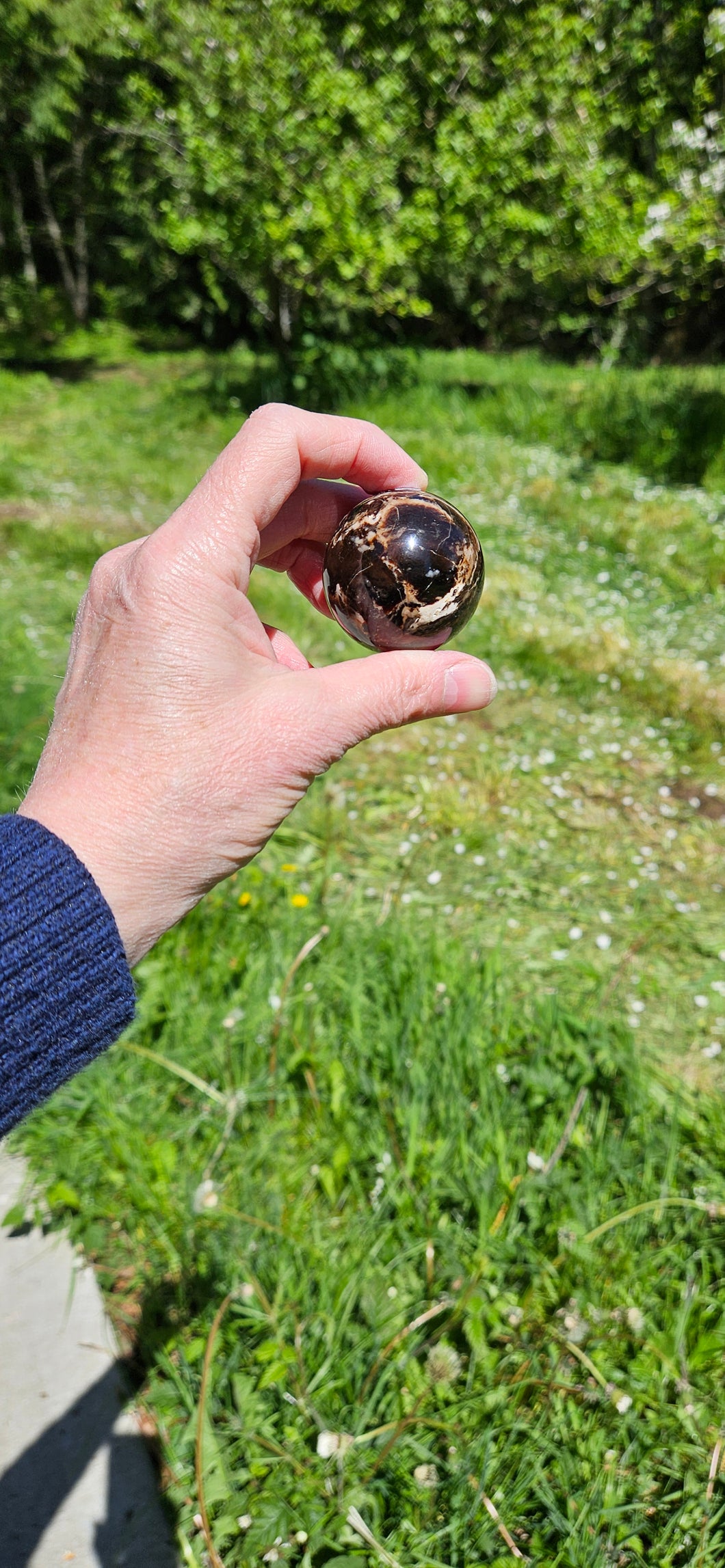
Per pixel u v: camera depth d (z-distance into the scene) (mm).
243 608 202
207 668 194
